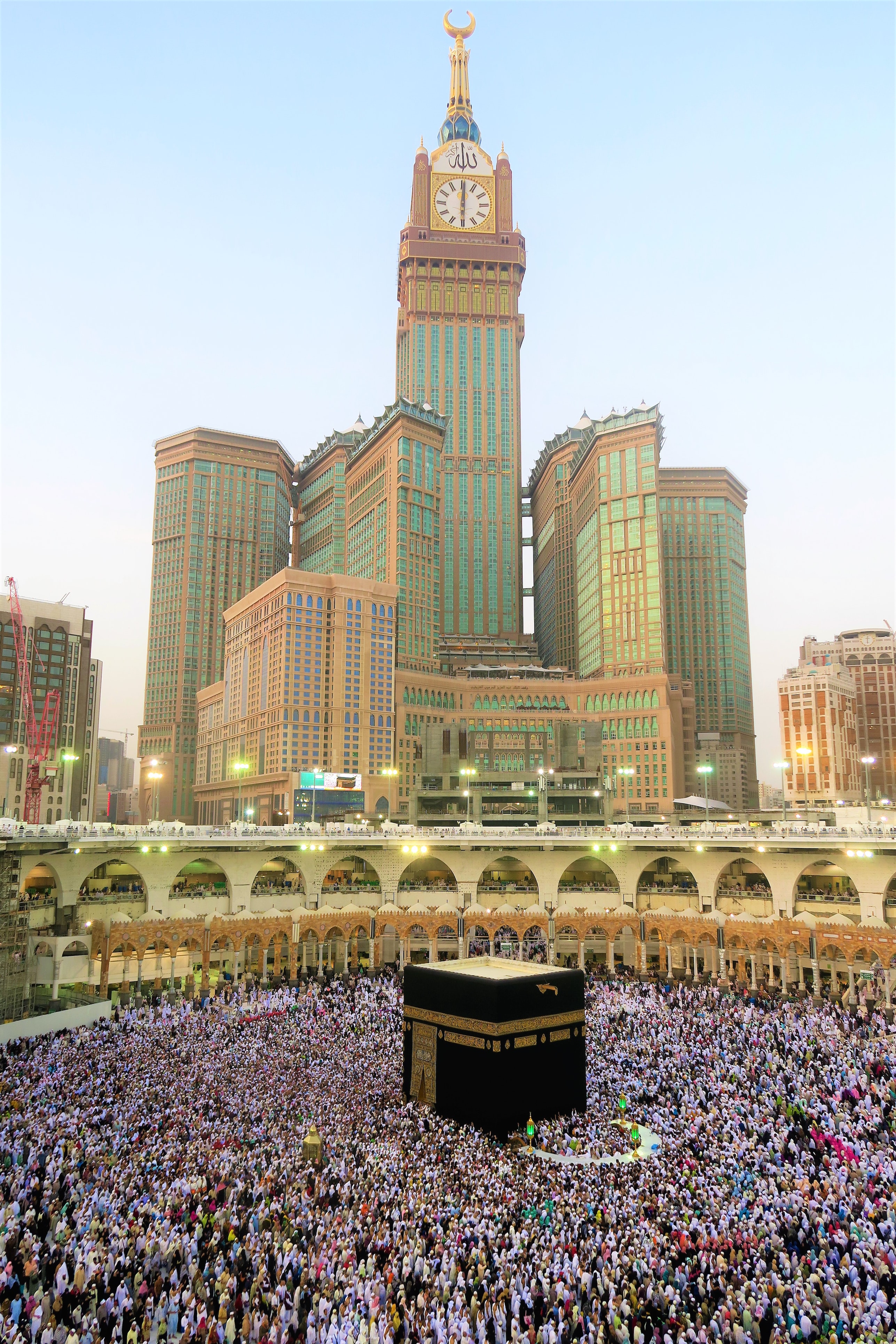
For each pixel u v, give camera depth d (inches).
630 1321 1026.7
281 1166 1504.7
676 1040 2428.6
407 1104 2050.9
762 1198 1393.9
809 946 3521.2
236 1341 998.4
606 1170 1593.3
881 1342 976.9
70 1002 2942.9
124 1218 1273.4
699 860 3966.5
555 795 5846.5
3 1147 1563.7
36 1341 998.4
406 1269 1127.6
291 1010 2893.7
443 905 4097.0
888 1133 1716.3
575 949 4279.0
